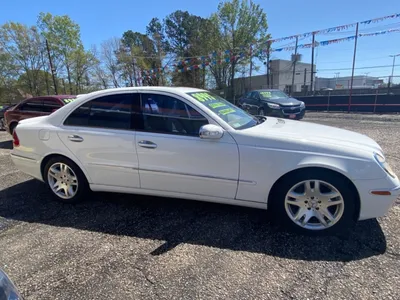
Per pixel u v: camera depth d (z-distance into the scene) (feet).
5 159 20.38
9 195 12.98
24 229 9.76
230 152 9.12
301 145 8.66
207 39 112.78
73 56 115.24
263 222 9.78
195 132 9.61
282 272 7.16
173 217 10.33
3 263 7.81
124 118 10.52
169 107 10.02
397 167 15.15
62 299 6.41
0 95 110.22
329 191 8.69
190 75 119.96
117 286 6.81
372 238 8.55
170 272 7.29
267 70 95.81
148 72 114.62
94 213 10.85
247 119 10.90
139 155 10.17
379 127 31.14
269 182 8.95
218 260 7.73
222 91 110.42
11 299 4.03
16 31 105.19
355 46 59.72
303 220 8.91
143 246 8.52
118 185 10.91
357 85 105.40
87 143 10.89
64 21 111.14
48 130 11.51
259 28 106.63
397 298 6.14
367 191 8.23
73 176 11.60
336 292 6.40
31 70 111.45
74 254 8.17
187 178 9.75
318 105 61.00
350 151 8.39
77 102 11.32
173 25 151.02
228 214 10.43
